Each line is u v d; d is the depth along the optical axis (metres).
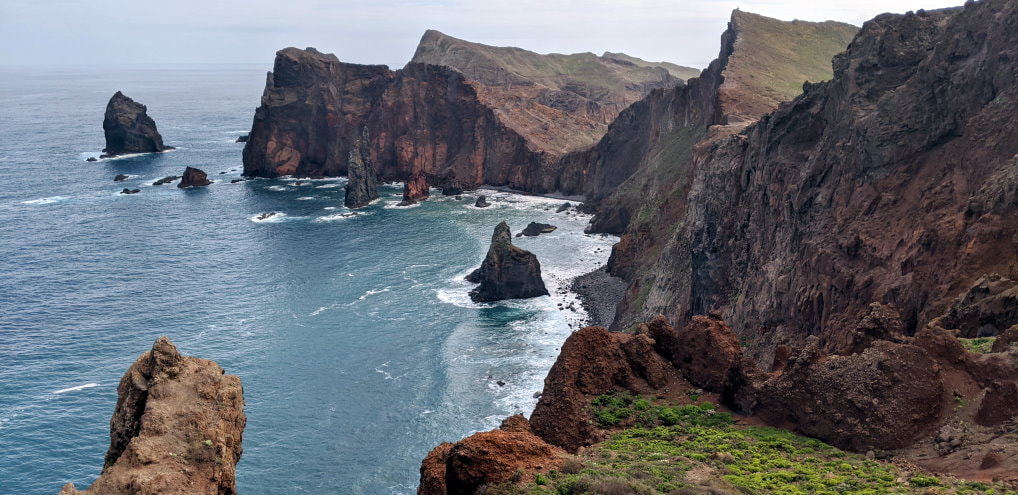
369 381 96.69
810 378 40.59
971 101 65.56
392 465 77.94
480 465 31.97
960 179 63.03
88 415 87.62
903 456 35.53
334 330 114.31
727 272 98.00
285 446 81.50
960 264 55.25
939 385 37.47
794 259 77.44
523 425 43.62
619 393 45.78
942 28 78.00
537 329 116.25
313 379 97.25
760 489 31.70
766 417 42.16
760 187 91.88
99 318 118.81
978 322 48.88
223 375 30.64
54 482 75.19
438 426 85.19
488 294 129.62
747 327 83.44
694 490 29.27
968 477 31.83
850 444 37.59
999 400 35.47
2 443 81.31
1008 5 64.88
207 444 27.67
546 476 31.22
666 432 41.16
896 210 66.69
